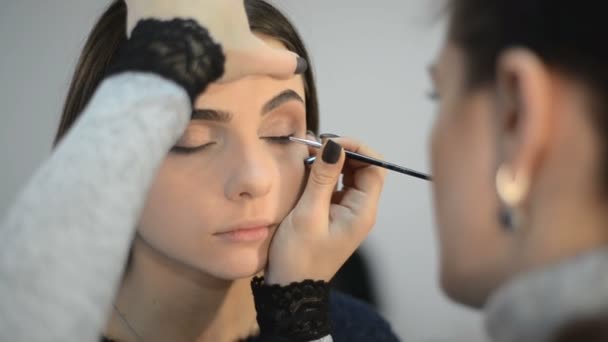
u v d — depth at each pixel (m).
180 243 0.89
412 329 2.01
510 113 0.53
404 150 2.03
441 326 2.02
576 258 0.50
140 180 0.63
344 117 2.04
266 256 0.93
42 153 2.03
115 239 0.60
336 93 2.03
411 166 2.03
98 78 0.96
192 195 0.87
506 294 0.52
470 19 0.56
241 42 0.80
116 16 0.94
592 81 0.50
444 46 0.60
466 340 2.01
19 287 0.56
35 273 0.57
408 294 2.01
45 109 2.01
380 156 0.98
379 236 2.02
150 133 0.65
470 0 0.56
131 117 0.65
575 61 0.51
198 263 0.90
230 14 0.79
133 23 0.76
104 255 0.59
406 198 2.01
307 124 1.03
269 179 0.88
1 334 0.55
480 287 0.58
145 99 0.67
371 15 2.01
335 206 0.95
